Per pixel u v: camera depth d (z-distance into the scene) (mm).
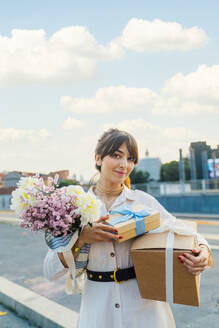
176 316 3738
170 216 1810
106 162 1678
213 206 18547
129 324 1527
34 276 5664
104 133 1747
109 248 1577
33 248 8461
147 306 1564
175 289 1429
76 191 1493
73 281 1540
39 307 3857
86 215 1426
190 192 19578
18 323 3805
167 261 1417
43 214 1421
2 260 7102
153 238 1529
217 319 3590
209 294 4375
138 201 1788
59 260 1576
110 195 1765
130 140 1664
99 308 1551
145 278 1475
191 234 1497
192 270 1374
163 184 20484
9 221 15234
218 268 5559
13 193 1502
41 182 1521
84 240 1501
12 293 4367
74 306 4168
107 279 1571
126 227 1469
